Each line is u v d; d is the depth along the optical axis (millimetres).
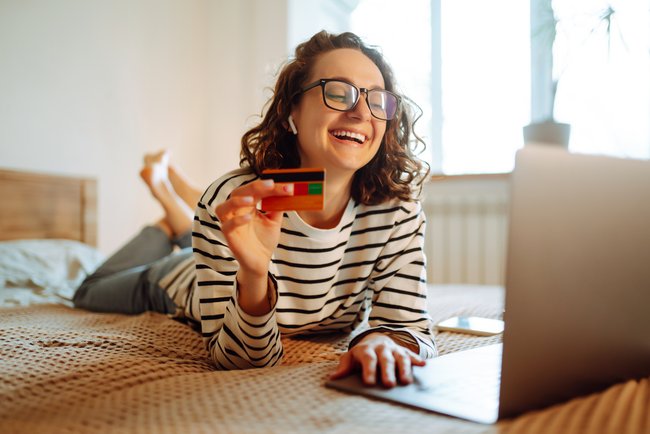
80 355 790
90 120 2369
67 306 1410
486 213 2639
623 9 2189
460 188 2699
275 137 909
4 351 802
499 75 2709
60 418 535
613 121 2238
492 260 2627
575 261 495
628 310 539
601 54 2232
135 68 2596
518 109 2658
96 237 2309
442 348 929
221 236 818
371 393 551
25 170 2098
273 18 2824
